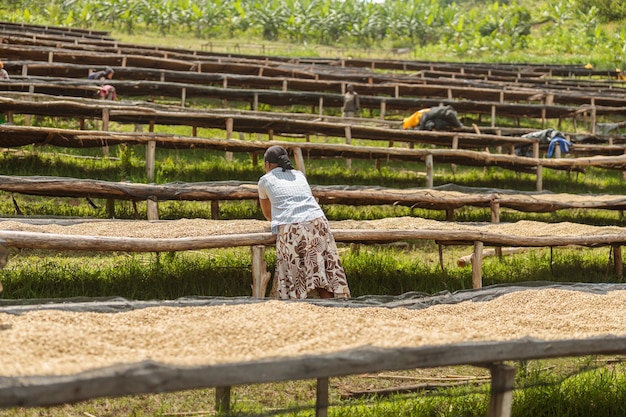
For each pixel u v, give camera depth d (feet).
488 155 33.99
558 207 28.73
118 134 28.91
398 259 25.90
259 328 12.05
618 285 17.43
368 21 123.13
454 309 14.98
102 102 35.91
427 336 11.63
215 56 74.54
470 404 13.92
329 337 11.52
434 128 42.98
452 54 112.98
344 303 14.80
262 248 18.45
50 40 68.69
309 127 35.65
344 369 10.15
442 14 125.29
